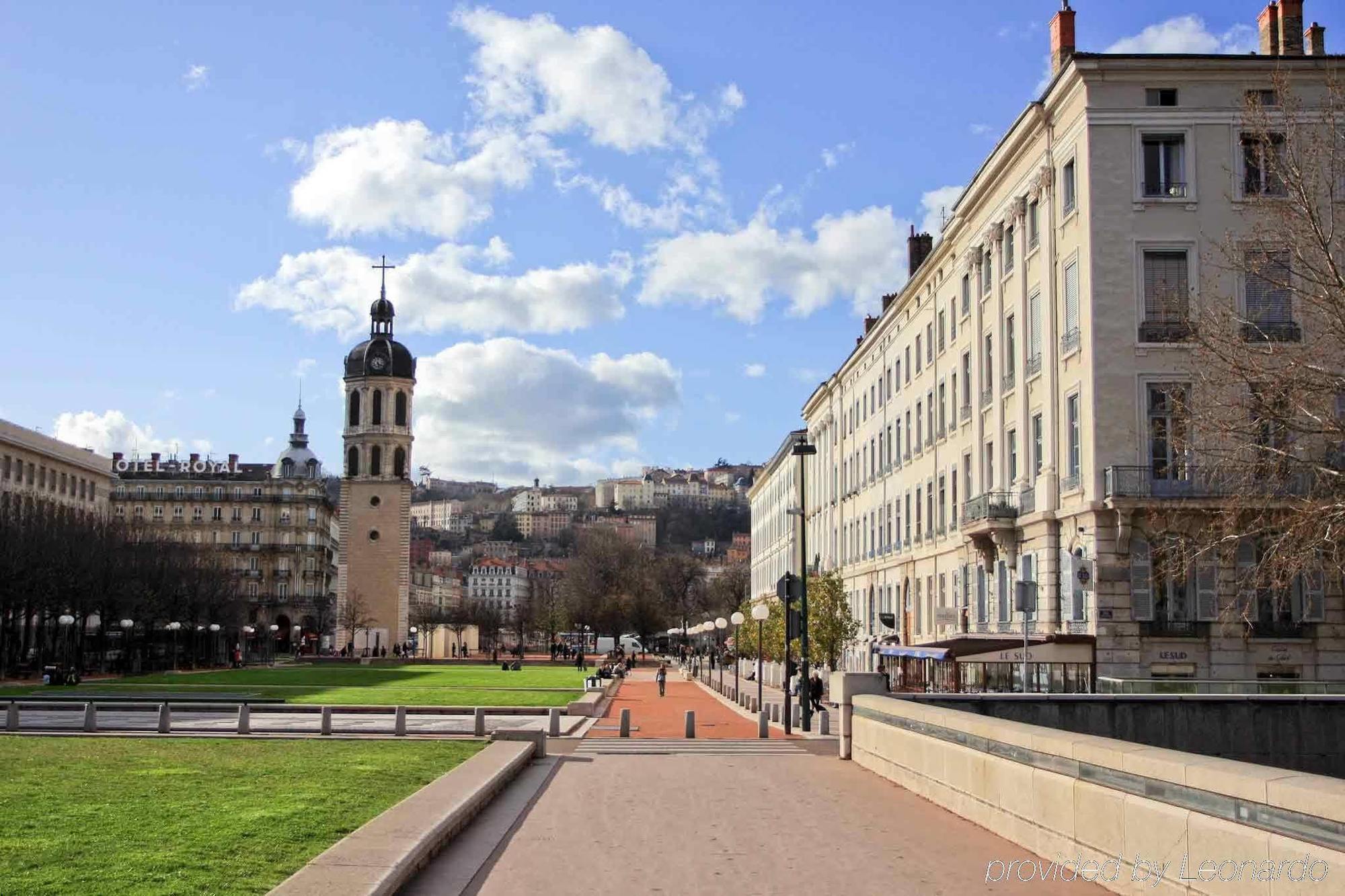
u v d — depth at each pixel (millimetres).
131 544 94188
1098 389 38281
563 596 174875
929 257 59156
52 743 28391
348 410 142000
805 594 38250
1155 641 37406
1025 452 44719
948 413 56969
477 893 12445
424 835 14086
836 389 89500
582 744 31875
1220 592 37531
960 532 52469
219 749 26641
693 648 134875
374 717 40750
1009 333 47875
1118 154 38812
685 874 13484
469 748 27312
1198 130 38719
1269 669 37312
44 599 75000
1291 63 38250
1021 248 45219
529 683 71500
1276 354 31047
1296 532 29734
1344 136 32875
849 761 26688
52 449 107000
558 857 14523
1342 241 32406
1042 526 41969
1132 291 38438
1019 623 44375
